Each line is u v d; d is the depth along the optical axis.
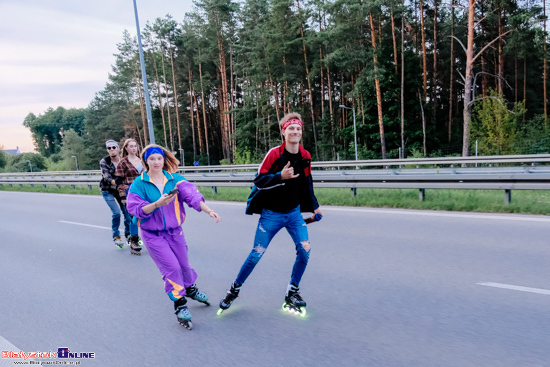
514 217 7.04
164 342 3.49
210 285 4.83
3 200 17.30
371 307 3.88
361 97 43.91
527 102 47.59
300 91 50.44
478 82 48.62
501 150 27.22
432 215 7.69
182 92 59.06
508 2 37.56
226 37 49.84
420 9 43.62
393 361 2.92
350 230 7.01
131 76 56.50
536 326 3.30
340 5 35.47
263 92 46.50
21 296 4.88
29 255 6.96
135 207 3.54
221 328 3.68
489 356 2.90
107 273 5.63
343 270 5.00
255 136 53.00
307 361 3.01
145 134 59.53
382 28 45.84
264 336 3.46
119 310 4.27
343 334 3.39
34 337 3.74
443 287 4.24
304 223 3.87
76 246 7.46
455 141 46.84
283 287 4.62
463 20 46.59
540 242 5.55
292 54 44.78
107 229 8.90
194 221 9.12
